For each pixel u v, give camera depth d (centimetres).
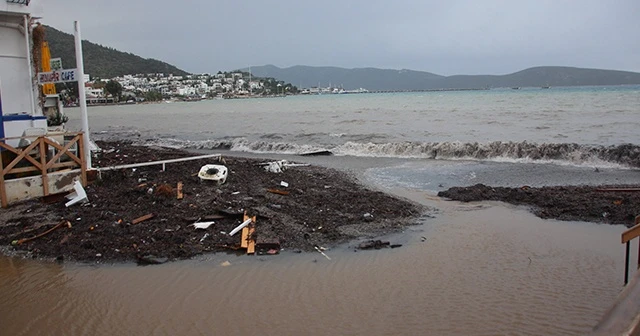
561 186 1449
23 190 1174
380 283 778
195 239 952
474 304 701
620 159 1816
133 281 787
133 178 1422
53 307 703
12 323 661
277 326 641
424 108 5962
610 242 959
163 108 10725
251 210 1100
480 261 873
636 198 1238
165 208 1120
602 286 752
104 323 654
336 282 780
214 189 1304
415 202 1302
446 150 2173
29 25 1435
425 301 712
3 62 1402
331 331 627
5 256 902
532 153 1995
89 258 880
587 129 2852
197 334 621
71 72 1338
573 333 612
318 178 1594
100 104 14750
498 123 3506
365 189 1421
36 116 1356
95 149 2198
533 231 1045
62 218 1061
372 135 3064
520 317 659
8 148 1148
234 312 680
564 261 866
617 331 421
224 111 7744
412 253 916
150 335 621
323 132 3397
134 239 946
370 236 1011
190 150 2725
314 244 953
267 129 3881
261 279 791
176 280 789
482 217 1160
